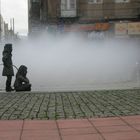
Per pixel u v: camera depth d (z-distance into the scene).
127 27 41.66
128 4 42.59
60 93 16.95
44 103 13.27
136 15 42.47
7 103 13.43
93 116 10.19
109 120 9.51
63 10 43.41
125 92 16.81
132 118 9.71
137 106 12.07
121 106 12.10
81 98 14.66
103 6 42.72
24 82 19.05
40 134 8.09
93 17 42.78
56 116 10.34
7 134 8.16
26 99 14.62
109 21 42.41
